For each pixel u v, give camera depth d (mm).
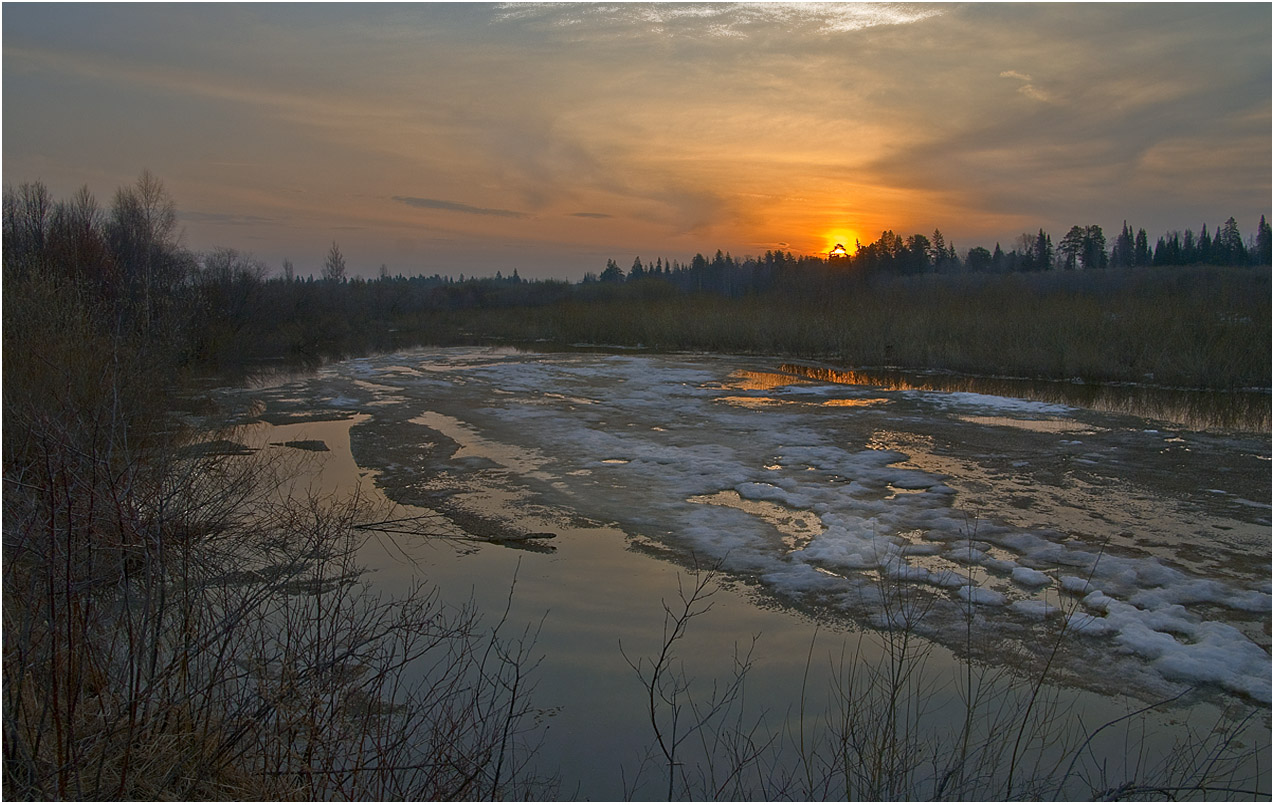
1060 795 3738
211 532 4871
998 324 21125
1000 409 13836
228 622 4062
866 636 5496
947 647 5316
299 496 8602
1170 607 5770
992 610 5816
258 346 27125
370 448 11273
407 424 13094
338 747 3719
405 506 8492
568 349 28594
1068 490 8727
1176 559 6723
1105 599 5879
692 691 4789
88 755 3473
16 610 4000
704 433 12078
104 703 3914
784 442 11336
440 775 3777
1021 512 7969
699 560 6918
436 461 10477
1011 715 4488
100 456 4250
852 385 17438
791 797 3717
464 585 6387
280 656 4453
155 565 4152
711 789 3812
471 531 7688
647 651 5289
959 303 25188
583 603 6043
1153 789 3637
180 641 3891
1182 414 13570
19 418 5062
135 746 3572
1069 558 6746
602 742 4262
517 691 4754
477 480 9516
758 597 6152
